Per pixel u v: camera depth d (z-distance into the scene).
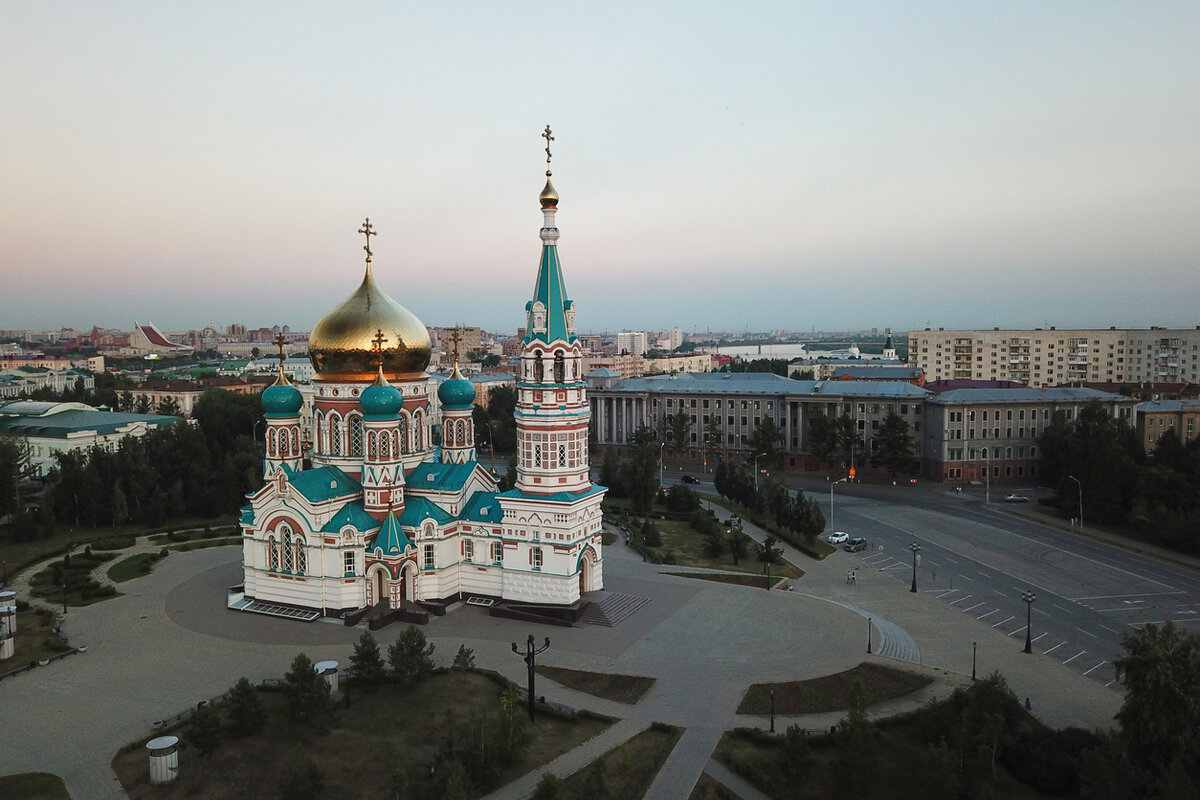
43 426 172.75
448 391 104.50
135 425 181.38
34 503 138.38
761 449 191.50
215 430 175.25
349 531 91.06
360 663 70.38
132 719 67.56
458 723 66.06
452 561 96.81
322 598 91.81
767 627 89.25
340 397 99.31
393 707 68.44
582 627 89.38
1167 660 56.12
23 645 83.62
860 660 79.81
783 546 129.88
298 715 63.41
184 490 144.50
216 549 124.25
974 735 59.47
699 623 90.50
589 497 94.88
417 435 103.75
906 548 127.38
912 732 64.81
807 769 57.97
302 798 54.81
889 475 193.12
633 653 81.75
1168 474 135.12
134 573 110.12
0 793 55.56
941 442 185.12
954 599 102.31
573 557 92.69
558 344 91.38
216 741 60.19
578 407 94.38
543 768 60.22
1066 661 81.94
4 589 103.00
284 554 94.19
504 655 81.38
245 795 55.97
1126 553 123.81
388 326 99.44
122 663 79.38
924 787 55.31
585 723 67.31
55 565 111.44
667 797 56.88
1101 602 100.75
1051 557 121.50
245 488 149.88
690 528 140.25
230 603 96.00
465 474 99.62
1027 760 59.22
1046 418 186.88
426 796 55.75
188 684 74.50
